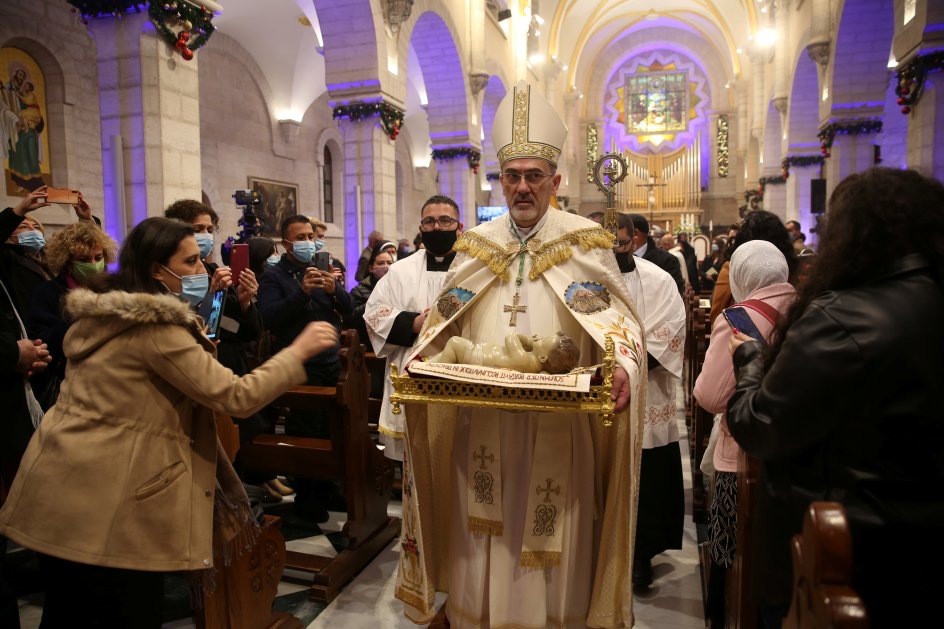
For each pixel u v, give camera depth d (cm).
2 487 279
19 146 859
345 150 1045
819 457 134
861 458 127
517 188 222
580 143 2722
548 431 214
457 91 1388
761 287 225
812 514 99
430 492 240
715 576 272
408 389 194
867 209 132
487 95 1822
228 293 331
